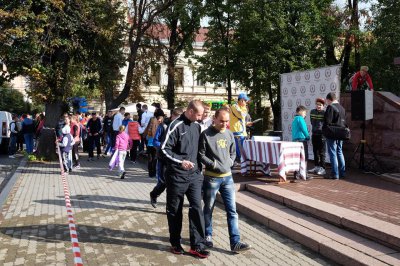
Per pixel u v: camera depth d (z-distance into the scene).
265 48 25.59
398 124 9.47
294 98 12.77
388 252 4.78
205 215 5.46
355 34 25.00
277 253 5.26
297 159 8.71
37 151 15.70
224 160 5.29
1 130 18.92
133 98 22.47
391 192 7.52
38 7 14.42
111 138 17.53
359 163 10.34
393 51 24.48
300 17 24.86
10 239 5.81
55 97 15.41
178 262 4.95
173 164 5.07
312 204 6.50
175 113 8.02
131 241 5.73
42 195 9.00
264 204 7.32
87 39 15.89
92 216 7.12
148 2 19.42
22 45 13.77
